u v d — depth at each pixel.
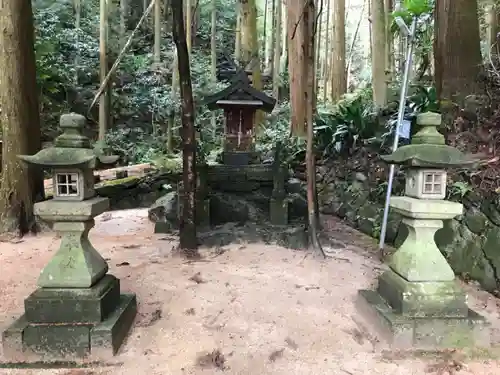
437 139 2.55
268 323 2.71
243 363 2.27
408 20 4.36
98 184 7.16
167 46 13.33
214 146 9.00
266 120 9.83
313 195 4.24
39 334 2.29
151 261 3.93
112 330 2.31
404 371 2.21
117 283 2.67
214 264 3.80
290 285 3.35
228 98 4.59
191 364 2.25
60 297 2.34
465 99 4.50
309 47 4.18
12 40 4.98
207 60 12.93
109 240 4.86
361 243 4.90
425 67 7.57
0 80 5.02
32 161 2.28
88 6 13.27
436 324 2.44
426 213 2.49
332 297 3.15
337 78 10.27
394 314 2.52
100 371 2.18
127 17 13.83
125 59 12.63
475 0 4.64
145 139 11.83
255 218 4.79
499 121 4.12
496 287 3.37
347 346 2.46
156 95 11.50
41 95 10.67
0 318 2.78
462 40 4.61
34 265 3.94
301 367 2.24
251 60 8.46
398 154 2.58
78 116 2.45
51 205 2.37
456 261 3.85
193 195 4.11
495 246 3.44
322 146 6.84
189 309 2.90
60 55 11.33
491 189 3.57
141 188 7.48
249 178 4.75
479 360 2.32
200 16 14.31
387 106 6.22
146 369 2.21
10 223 4.98
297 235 4.35
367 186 5.68
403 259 2.64
